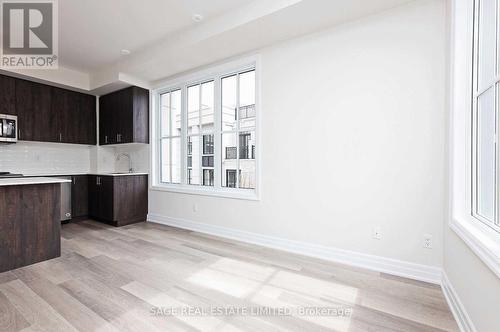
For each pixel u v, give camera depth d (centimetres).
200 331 145
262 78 296
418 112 210
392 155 221
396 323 153
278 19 238
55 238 257
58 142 413
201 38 279
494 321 109
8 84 358
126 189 399
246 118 328
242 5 246
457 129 166
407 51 214
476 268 129
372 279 210
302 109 268
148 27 288
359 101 236
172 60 334
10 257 229
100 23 279
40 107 391
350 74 240
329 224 252
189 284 200
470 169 158
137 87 412
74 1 240
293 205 274
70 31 296
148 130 430
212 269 228
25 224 239
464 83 164
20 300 176
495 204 128
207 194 348
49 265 237
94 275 216
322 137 255
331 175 250
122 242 307
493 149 132
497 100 128
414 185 212
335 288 195
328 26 249
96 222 413
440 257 202
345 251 243
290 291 190
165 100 425
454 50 168
